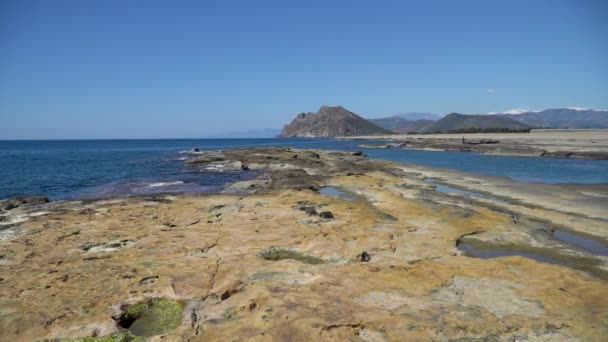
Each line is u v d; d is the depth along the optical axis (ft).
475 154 198.29
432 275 31.71
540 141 241.76
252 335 22.76
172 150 289.53
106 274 33.47
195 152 234.17
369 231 47.21
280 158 150.71
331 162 138.41
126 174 122.01
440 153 213.25
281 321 24.13
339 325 23.57
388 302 27.20
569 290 29.30
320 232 46.47
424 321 24.34
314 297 27.73
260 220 53.01
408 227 49.44
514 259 35.50
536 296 27.94
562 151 168.14
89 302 28.55
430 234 46.65
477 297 28.02
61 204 65.00
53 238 44.86
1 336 24.30
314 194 70.79
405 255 39.73
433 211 57.31
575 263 39.86
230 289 30.09
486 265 34.09
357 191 78.84
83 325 25.73
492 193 79.92
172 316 27.68
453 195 72.18
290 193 71.77
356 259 38.63
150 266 35.47
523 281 30.71
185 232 47.01
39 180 108.88
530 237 46.83
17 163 165.27
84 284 31.55
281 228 48.60
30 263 36.81
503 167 134.00
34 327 25.21
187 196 71.26
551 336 22.99
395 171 115.34
